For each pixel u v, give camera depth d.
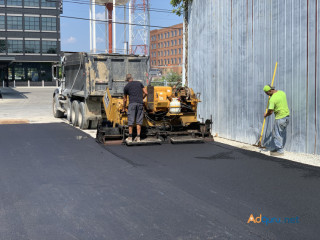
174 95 9.58
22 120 14.94
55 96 16.28
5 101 27.22
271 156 7.98
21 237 3.91
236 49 10.25
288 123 8.32
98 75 12.09
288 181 6.05
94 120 12.24
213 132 11.46
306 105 8.12
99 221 4.35
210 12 11.47
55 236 3.94
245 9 9.83
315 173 6.55
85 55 11.90
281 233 4.02
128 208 4.78
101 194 5.35
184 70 13.59
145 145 9.16
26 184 5.85
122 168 6.88
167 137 9.55
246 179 6.16
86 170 6.73
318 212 4.66
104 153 8.22
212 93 11.50
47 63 63.47
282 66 8.66
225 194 5.36
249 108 9.81
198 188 5.65
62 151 8.45
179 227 4.18
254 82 9.60
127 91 8.93
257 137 9.53
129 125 8.94
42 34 62.34
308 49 8.01
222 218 4.44
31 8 61.34
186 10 13.27
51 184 5.85
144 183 5.91
